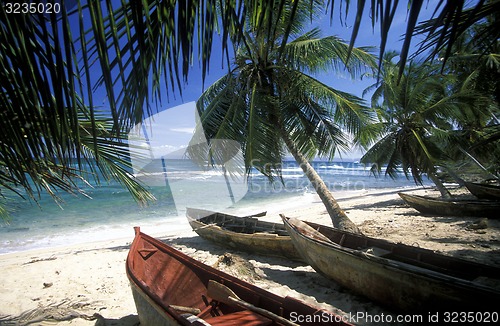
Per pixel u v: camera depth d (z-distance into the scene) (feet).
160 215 34.88
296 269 19.71
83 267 22.50
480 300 10.03
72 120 4.10
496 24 10.61
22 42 4.03
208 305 12.28
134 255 13.84
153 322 10.21
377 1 3.08
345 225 23.68
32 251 29.63
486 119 47.93
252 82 26.00
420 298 11.82
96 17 3.69
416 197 36.70
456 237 23.94
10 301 16.24
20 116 4.78
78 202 51.93
